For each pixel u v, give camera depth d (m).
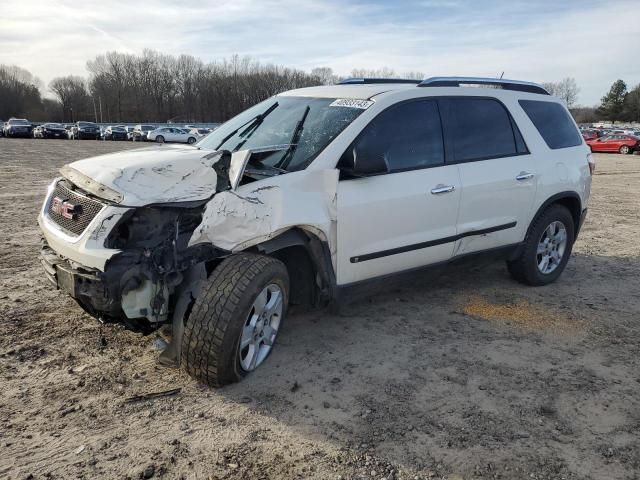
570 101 104.38
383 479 2.73
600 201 12.50
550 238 5.68
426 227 4.43
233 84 98.06
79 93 116.25
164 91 105.69
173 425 3.11
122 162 3.57
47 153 27.05
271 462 2.83
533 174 5.24
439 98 4.66
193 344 3.28
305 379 3.66
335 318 4.72
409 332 4.48
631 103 104.00
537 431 3.15
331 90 4.74
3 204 10.06
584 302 5.32
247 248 3.55
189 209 3.34
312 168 3.82
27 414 3.16
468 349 4.20
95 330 4.25
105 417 3.16
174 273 3.28
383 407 3.36
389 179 4.16
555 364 3.99
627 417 3.32
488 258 5.12
